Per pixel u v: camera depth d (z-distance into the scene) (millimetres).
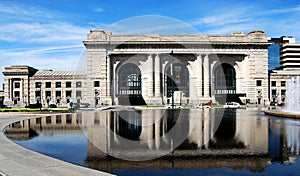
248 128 20938
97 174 8992
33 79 97250
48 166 9891
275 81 97625
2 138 16328
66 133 18969
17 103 95812
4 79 97188
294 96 47500
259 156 11680
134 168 10000
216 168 9992
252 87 92312
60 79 96125
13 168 9656
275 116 33406
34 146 14234
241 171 9633
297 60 158375
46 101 95625
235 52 91500
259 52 92750
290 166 10203
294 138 16094
